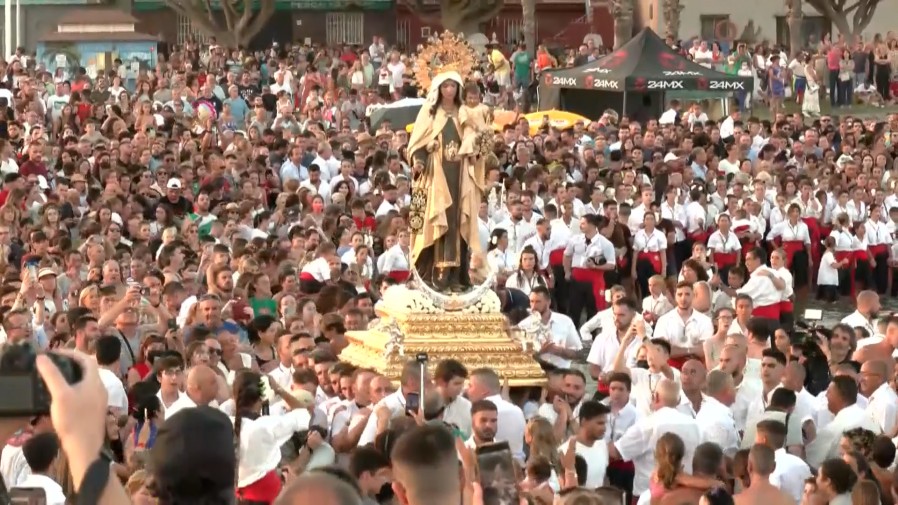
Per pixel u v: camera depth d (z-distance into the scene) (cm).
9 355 1414
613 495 2722
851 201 7994
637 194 7625
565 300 6800
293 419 3334
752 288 6097
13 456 2975
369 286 5812
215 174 7281
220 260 5131
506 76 12875
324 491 1459
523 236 6750
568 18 16850
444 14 15612
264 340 4578
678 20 14525
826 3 15012
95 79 11919
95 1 15900
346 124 10088
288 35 16738
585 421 3678
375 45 13988
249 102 11569
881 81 13800
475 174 4734
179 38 16412
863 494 3036
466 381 4131
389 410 3544
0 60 12306
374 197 7262
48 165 7775
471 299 4672
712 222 7762
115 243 5938
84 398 1391
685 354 4862
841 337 4572
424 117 4716
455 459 1875
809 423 3912
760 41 15588
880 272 7944
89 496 1378
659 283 5416
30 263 5144
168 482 1426
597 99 11338
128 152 7638
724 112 11775
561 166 8106
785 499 3209
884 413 3972
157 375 3781
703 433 3856
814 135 9575
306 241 5834
